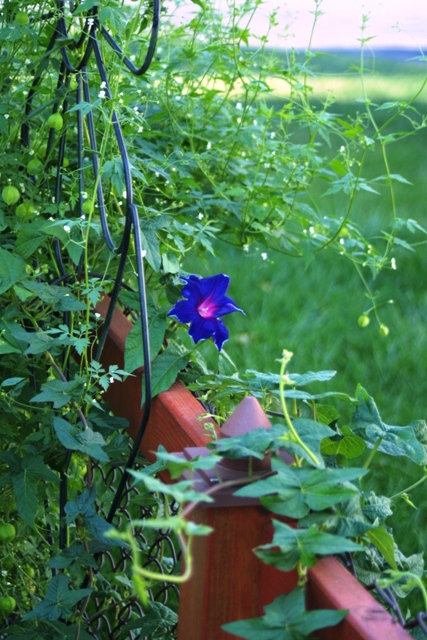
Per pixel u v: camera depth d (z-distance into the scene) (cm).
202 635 115
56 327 184
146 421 149
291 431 108
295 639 92
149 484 91
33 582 194
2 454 163
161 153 228
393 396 369
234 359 396
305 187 248
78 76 177
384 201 633
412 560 129
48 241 192
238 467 113
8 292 179
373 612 94
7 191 181
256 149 244
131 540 89
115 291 156
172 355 159
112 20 159
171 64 219
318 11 235
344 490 101
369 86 790
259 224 223
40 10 186
